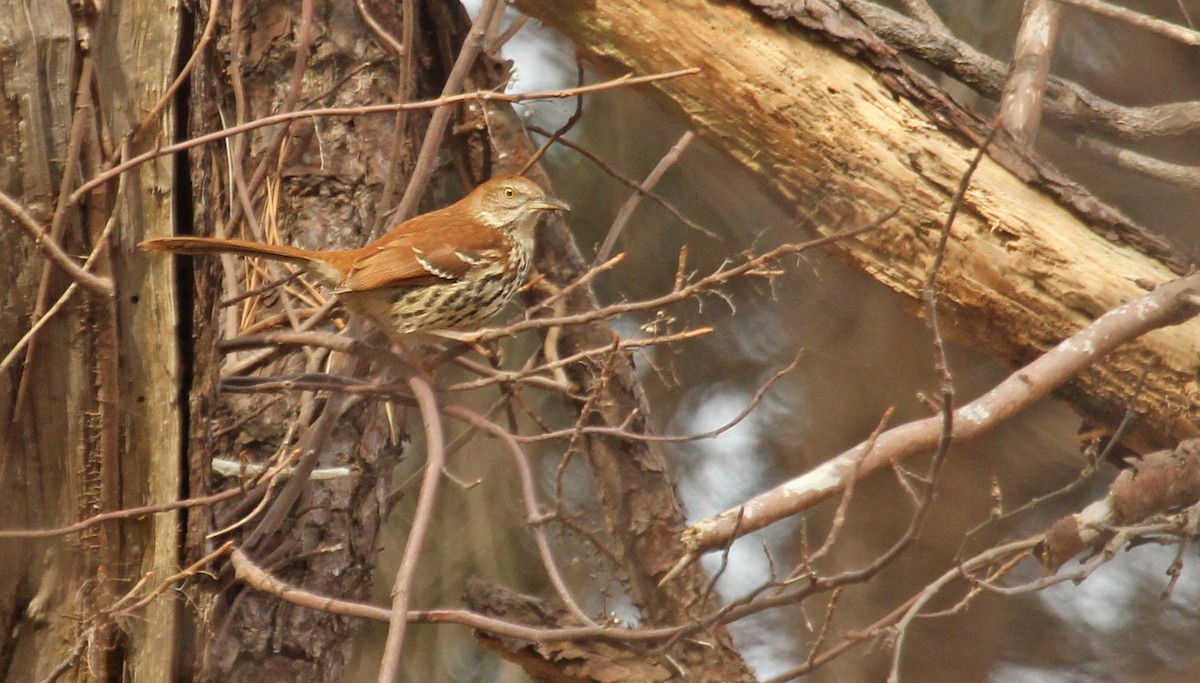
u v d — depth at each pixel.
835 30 10.08
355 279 8.52
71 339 6.68
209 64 7.59
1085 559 7.94
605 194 15.70
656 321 8.51
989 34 15.19
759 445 16.30
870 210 10.23
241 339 7.68
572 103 15.59
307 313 9.21
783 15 10.06
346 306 8.95
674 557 10.46
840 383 15.80
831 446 15.71
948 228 6.75
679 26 10.16
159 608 6.76
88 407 6.73
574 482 15.57
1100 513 8.07
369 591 9.61
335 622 9.16
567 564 15.02
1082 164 14.28
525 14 10.50
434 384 7.67
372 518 9.59
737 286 15.68
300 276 9.68
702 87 10.33
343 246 10.02
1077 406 10.38
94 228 6.66
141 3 6.77
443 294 8.90
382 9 10.61
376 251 8.68
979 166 10.04
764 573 15.98
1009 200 9.96
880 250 10.38
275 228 9.53
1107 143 12.16
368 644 15.08
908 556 15.15
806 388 16.00
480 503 15.07
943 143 10.09
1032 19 11.04
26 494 6.75
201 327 6.89
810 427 15.89
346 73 10.38
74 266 6.34
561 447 15.76
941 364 6.77
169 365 6.78
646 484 10.55
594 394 7.12
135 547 6.85
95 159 6.63
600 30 10.30
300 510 9.09
